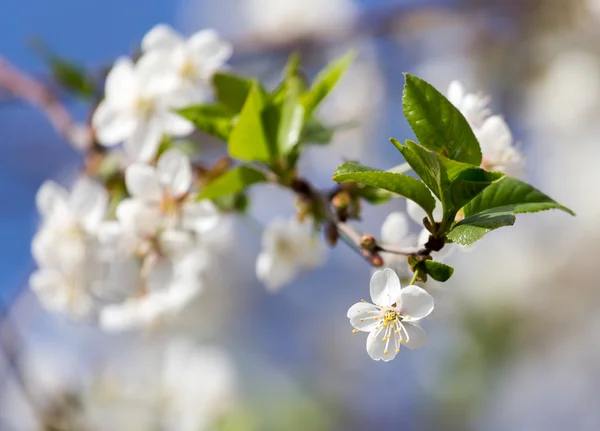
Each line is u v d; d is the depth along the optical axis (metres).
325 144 0.77
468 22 1.25
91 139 0.83
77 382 1.08
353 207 0.72
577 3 1.34
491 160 0.70
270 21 1.40
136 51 0.83
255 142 0.73
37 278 0.81
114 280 0.78
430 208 0.66
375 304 0.66
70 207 0.80
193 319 1.41
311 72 1.19
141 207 0.76
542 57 1.42
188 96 0.79
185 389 1.04
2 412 1.04
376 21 1.19
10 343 0.98
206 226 0.76
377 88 1.46
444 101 0.66
